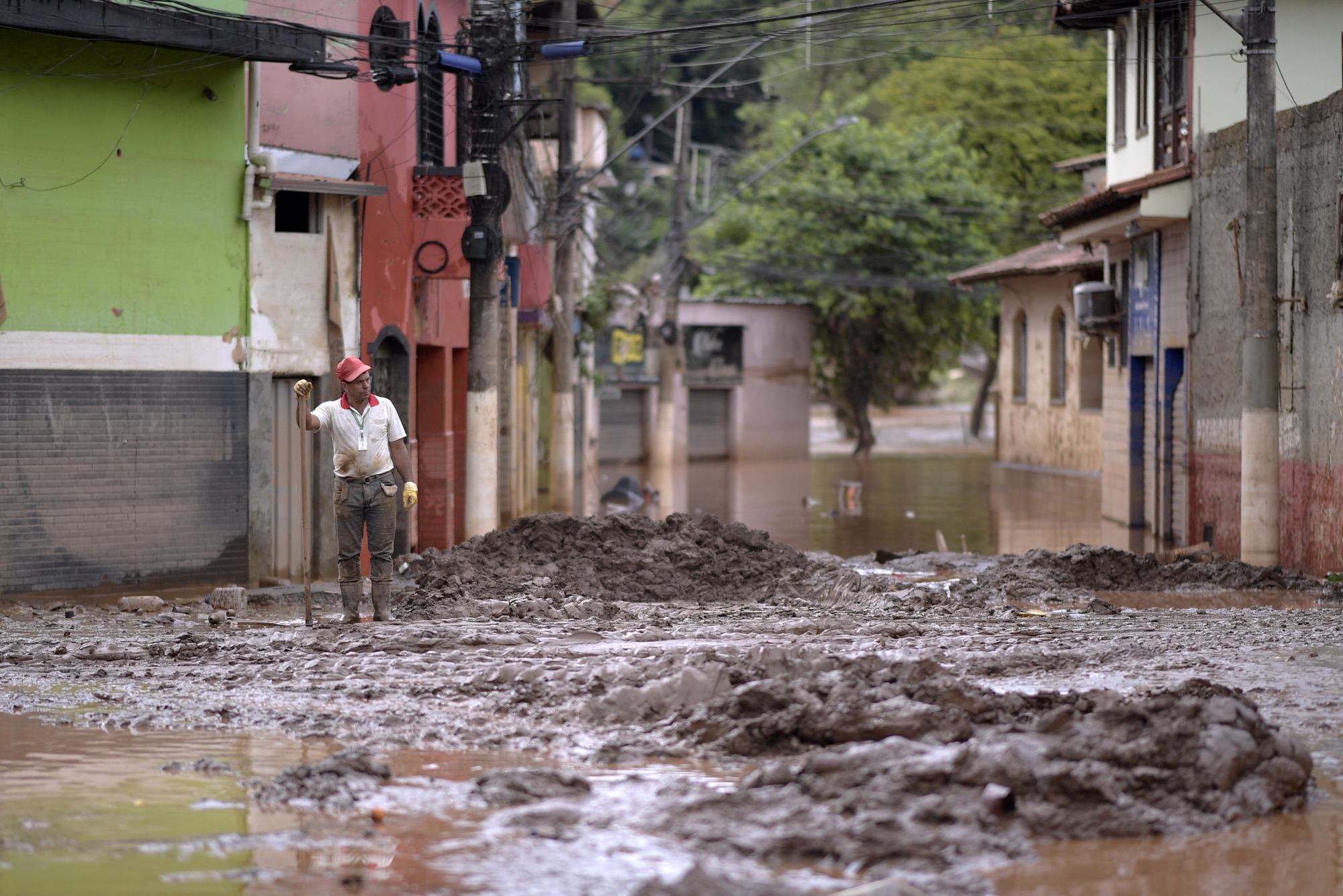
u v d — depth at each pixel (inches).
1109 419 2448.3
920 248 4557.1
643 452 4266.7
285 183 1359.5
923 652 885.8
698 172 5561.0
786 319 4515.3
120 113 1266.0
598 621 1071.0
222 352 1338.6
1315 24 1830.7
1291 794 571.5
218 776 613.6
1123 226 2108.8
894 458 4746.6
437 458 1844.2
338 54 1476.4
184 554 1315.2
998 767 546.6
